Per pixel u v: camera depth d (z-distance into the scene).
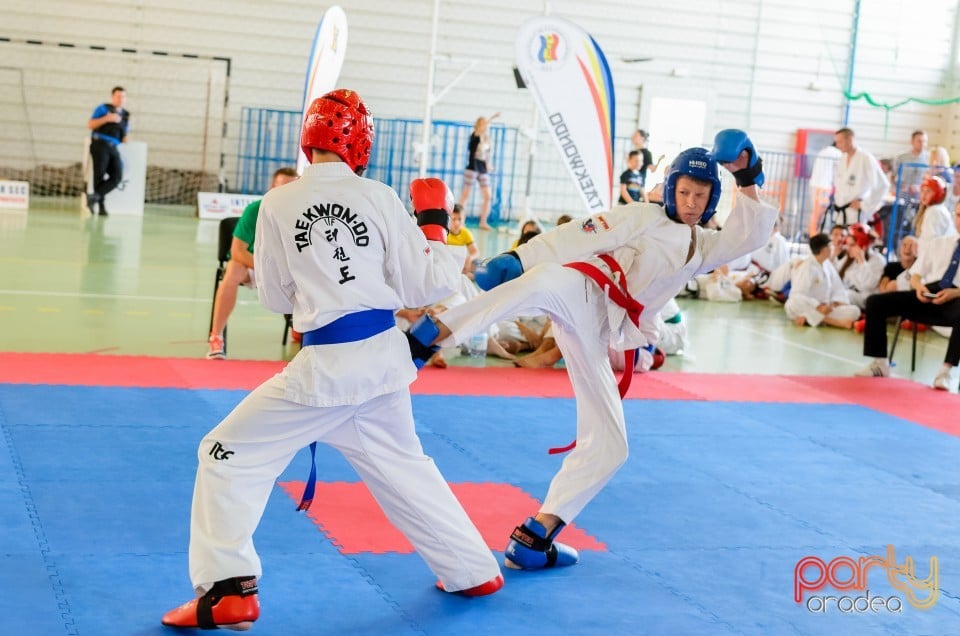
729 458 6.25
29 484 4.76
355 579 4.01
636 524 4.94
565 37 9.52
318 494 4.97
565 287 3.91
